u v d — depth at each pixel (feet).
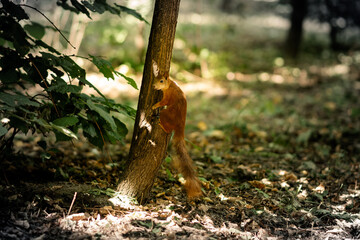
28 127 13.19
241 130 25.58
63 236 11.27
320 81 42.70
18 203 12.75
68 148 20.76
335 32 56.29
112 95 33.47
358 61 52.24
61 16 23.88
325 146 22.18
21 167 16.49
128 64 39.17
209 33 62.64
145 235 11.73
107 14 36.99
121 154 20.26
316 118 29.40
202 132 26.35
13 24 11.89
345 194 16.03
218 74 44.50
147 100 13.05
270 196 15.71
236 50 56.44
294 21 52.90
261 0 81.92
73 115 13.47
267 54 54.60
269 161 20.45
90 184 15.61
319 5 53.78
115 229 11.92
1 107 11.23
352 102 33.65
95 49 42.86
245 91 39.01
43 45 12.66
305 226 13.26
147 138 13.25
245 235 12.21
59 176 15.96
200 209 14.01
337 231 12.62
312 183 17.38
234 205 14.57
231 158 20.67
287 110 31.76
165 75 12.41
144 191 13.84
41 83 13.12
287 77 45.11
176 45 51.11
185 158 12.82
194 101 34.86
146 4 34.65
